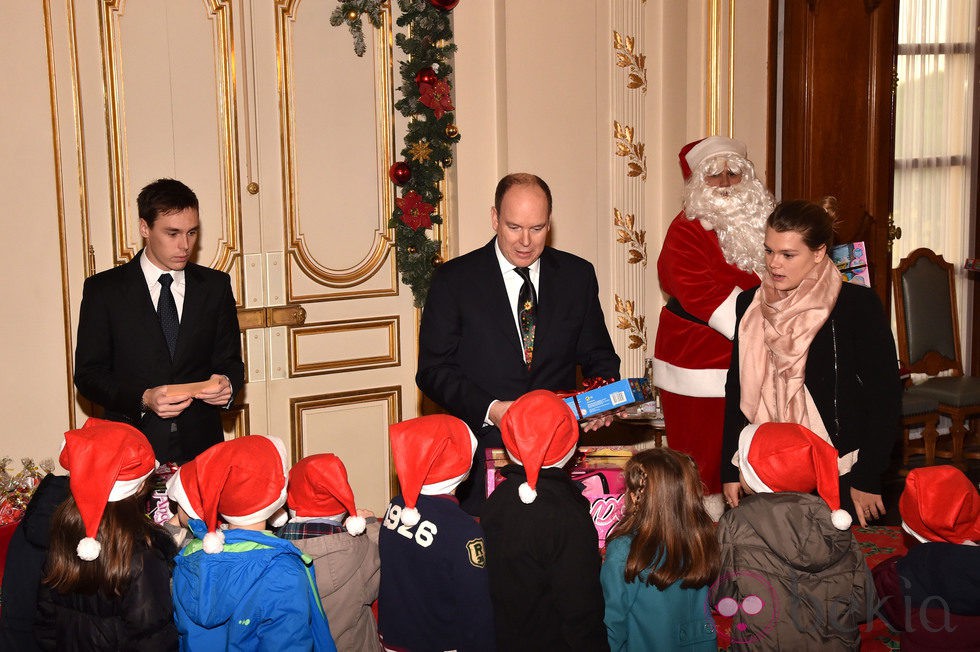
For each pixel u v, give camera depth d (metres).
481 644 2.00
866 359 2.56
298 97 4.14
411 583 2.05
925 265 5.35
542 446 2.05
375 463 4.53
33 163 3.64
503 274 2.78
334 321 4.36
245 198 4.08
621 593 2.08
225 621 1.89
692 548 2.04
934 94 5.49
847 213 5.02
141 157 3.85
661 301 4.90
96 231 3.79
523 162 4.49
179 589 1.95
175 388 2.89
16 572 2.11
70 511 1.93
